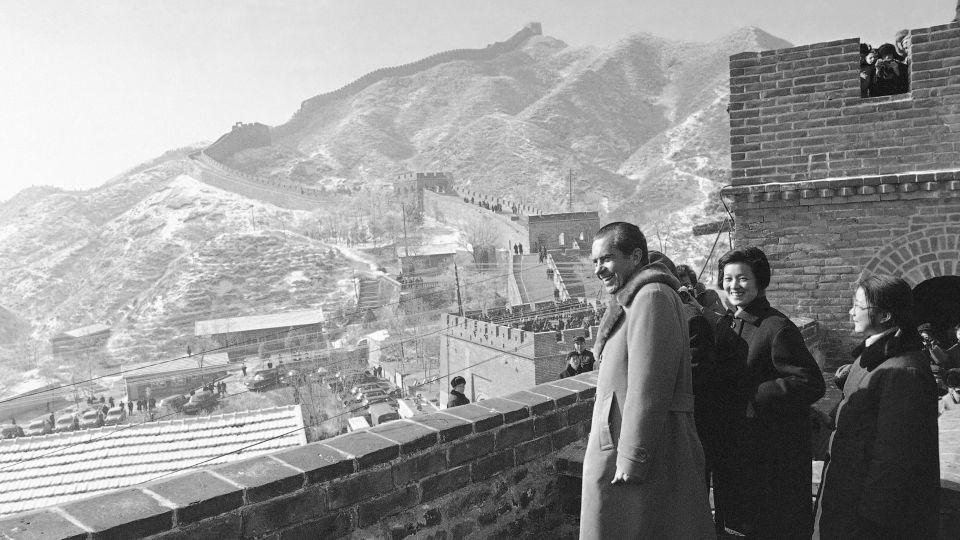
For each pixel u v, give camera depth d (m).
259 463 3.11
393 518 3.40
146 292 173.62
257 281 161.25
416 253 140.38
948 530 4.07
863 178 7.46
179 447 17.83
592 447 3.19
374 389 72.50
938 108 7.29
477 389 50.97
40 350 163.50
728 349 3.85
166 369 99.88
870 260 7.55
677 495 3.04
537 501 4.16
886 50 7.88
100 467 16.91
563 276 86.00
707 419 3.89
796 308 7.88
